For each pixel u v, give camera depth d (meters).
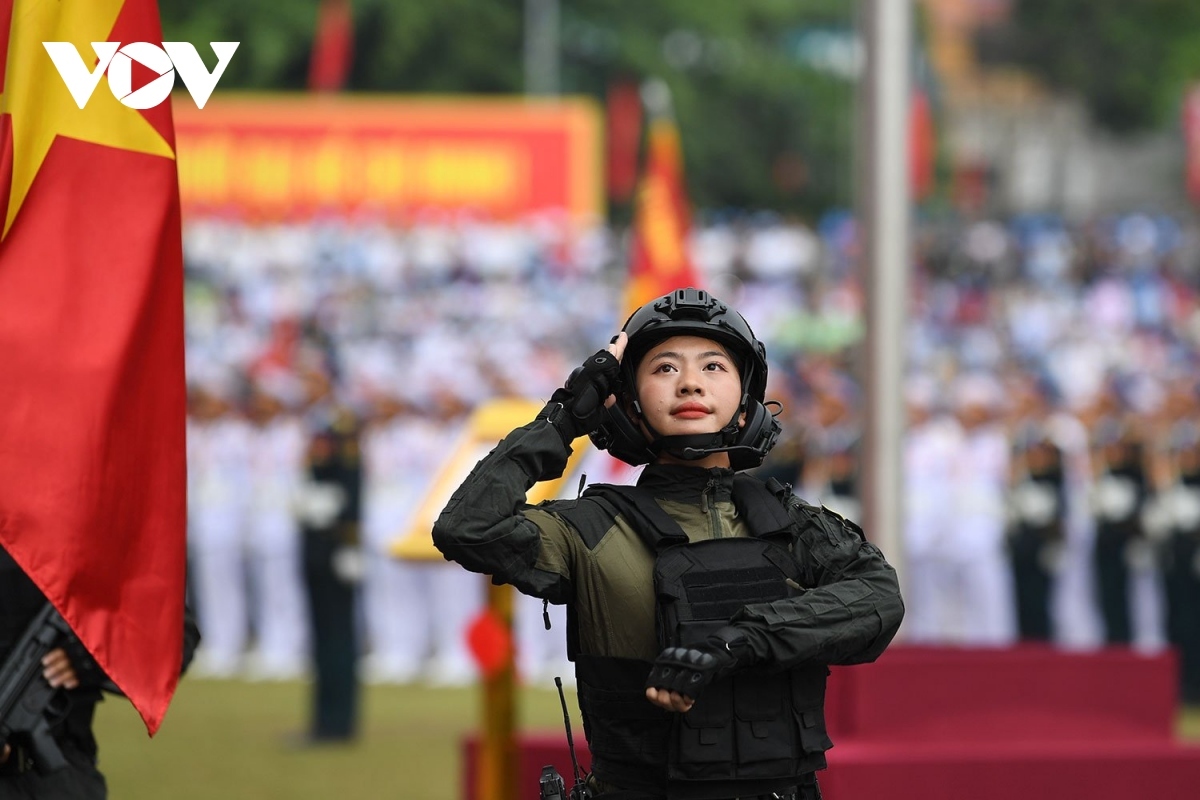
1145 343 64.12
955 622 44.84
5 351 13.44
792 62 106.38
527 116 70.12
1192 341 65.44
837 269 77.06
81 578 13.30
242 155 69.88
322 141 69.81
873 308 25.89
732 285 74.06
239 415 45.75
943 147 110.75
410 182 70.12
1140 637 43.84
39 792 14.12
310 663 32.91
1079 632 44.81
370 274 68.25
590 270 68.25
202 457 45.50
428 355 58.47
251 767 29.42
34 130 13.89
